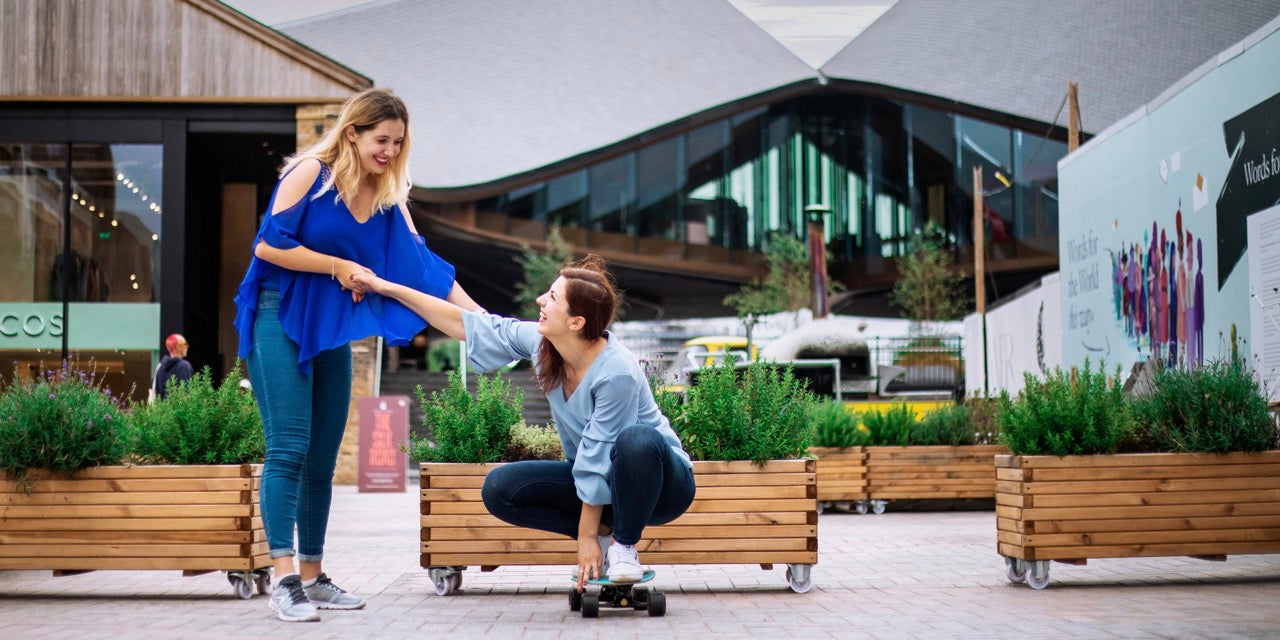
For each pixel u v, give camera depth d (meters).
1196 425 5.18
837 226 41.00
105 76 17.39
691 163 40.91
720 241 40.94
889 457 10.87
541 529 4.28
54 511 4.91
